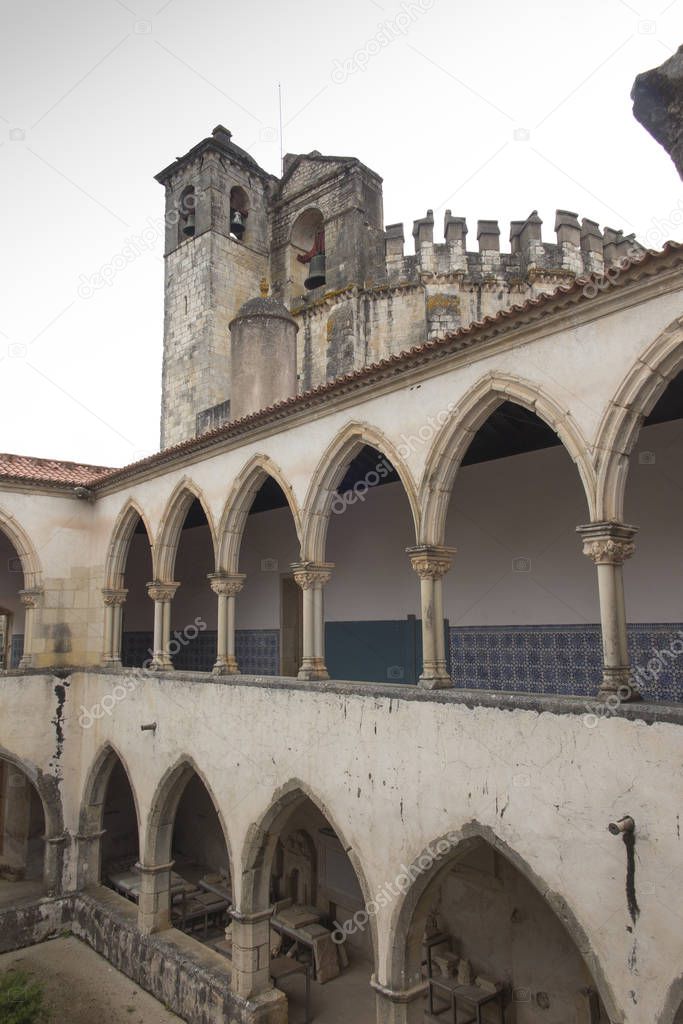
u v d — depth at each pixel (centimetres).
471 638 1509
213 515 1593
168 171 3284
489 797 963
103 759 1880
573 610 1351
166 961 1527
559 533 1388
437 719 1045
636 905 802
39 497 2011
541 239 2634
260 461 1473
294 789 1270
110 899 1838
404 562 1694
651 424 1280
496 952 1383
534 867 902
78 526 2069
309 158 3034
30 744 1886
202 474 1642
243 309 2286
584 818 859
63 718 1944
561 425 953
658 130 1035
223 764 1448
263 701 1366
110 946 1711
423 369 1141
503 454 1495
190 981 1453
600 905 834
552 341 976
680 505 1234
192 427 2978
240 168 3219
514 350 1023
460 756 1007
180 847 2366
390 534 1736
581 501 1360
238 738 1417
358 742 1162
